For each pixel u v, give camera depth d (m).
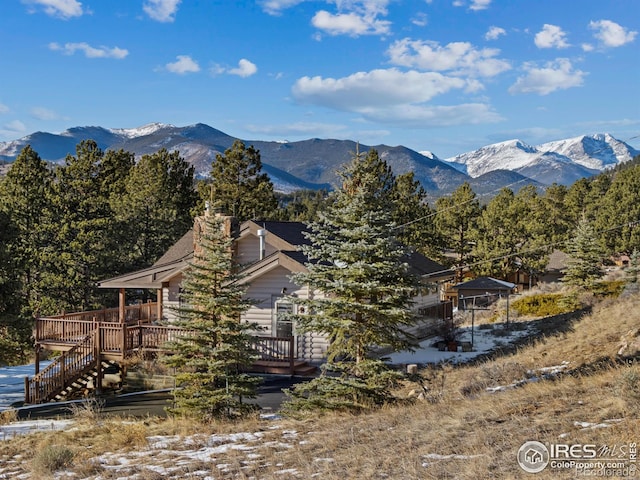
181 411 16.88
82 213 40.03
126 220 43.50
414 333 30.91
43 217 39.53
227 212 53.31
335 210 16.77
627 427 10.27
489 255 57.31
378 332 16.42
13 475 12.79
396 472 9.93
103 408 20.33
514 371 19.08
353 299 16.52
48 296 38.09
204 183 57.81
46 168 51.06
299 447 12.59
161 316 28.84
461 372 21.88
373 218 16.34
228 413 17.00
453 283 60.50
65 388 23.41
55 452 13.11
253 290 26.45
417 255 37.59
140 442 14.52
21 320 28.98
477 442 10.78
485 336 32.09
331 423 14.62
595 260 42.56
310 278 16.66
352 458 11.08
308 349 25.39
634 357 17.78
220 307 17.28
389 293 16.39
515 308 42.25
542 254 58.56
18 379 27.17
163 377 23.33
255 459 12.16
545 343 24.77
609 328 23.27
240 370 24.08
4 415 19.12
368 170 17.42
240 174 56.62
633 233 60.09
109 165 58.25
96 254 38.59
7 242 30.52
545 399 13.45
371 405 15.86
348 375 16.98
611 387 13.34
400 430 12.80
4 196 41.75
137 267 43.41
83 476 12.10
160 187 48.25
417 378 16.66
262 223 28.67
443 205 63.62
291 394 16.25
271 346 24.97
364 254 16.39
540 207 74.56
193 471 11.67
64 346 25.83
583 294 40.91
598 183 80.06
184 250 32.25
